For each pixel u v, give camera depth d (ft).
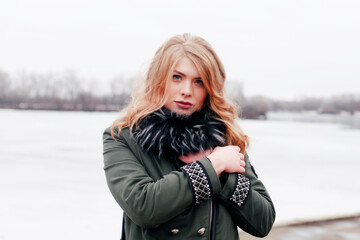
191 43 4.24
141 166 4.03
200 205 3.94
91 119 139.13
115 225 17.33
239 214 4.01
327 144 72.38
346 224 15.26
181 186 3.62
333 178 33.55
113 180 3.95
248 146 4.69
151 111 4.16
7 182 28.14
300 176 34.24
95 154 45.60
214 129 4.20
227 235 4.05
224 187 3.91
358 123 196.95
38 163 38.09
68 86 270.26
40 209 20.16
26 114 176.65
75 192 24.88
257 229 4.11
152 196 3.61
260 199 4.11
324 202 23.29
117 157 4.09
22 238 15.23
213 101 4.34
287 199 24.06
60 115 173.99
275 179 32.37
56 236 15.56
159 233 3.89
